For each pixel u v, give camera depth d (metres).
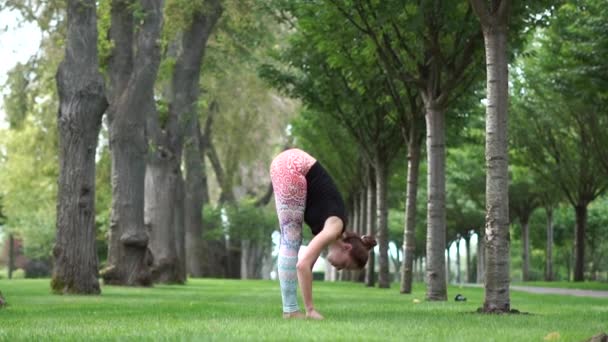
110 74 25.78
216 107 46.00
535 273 90.81
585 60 28.91
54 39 29.06
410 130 22.91
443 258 18.44
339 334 6.18
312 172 8.33
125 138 25.69
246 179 61.31
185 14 30.95
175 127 32.16
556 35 31.20
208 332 6.54
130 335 6.39
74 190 19.39
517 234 73.75
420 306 14.36
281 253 8.61
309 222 8.39
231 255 62.72
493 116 12.02
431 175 18.45
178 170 32.34
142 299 16.94
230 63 37.69
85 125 19.42
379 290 27.78
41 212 60.41
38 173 41.59
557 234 74.75
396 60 18.39
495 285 12.00
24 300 16.00
